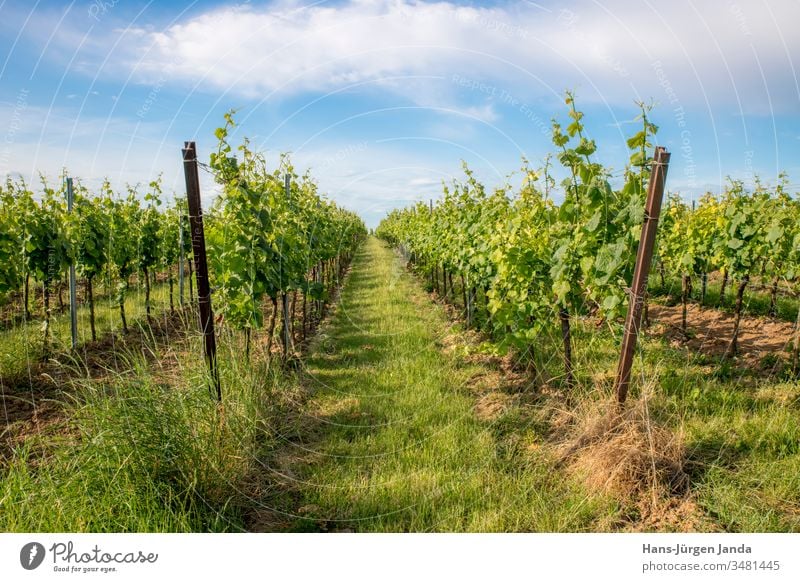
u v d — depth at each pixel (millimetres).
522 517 3232
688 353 6125
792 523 3072
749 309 8172
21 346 6250
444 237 10344
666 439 3742
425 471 3752
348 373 6113
